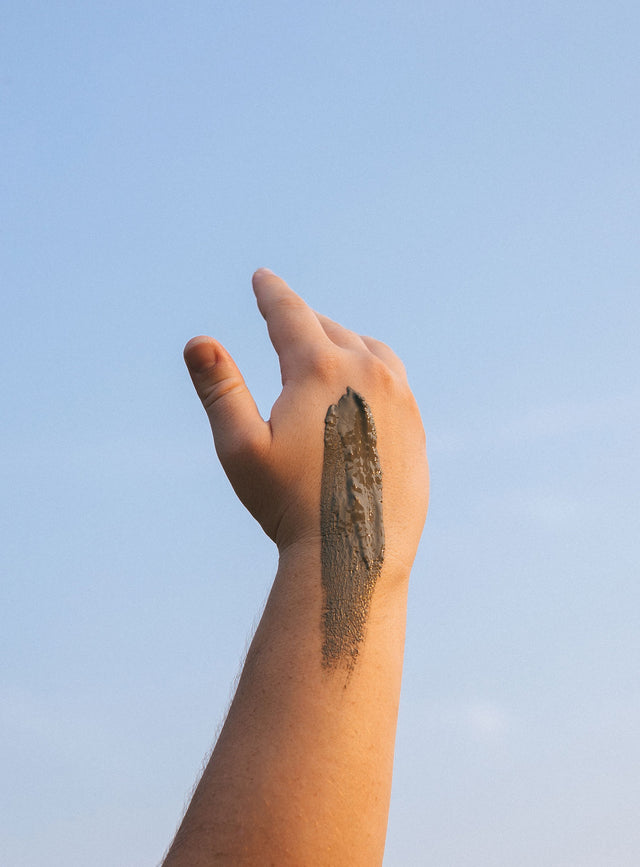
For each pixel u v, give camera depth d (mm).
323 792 493
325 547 563
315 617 542
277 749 500
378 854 502
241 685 529
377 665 535
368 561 561
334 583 552
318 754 501
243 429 581
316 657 529
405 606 571
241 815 484
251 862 476
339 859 487
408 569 579
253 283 656
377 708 524
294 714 511
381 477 589
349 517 570
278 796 489
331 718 512
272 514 584
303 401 596
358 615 546
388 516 582
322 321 660
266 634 541
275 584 562
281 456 580
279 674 524
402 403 618
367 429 596
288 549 571
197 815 488
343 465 582
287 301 637
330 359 611
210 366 594
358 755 508
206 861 475
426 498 607
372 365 619
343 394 602
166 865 479
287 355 617
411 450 610
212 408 593
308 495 576
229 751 502
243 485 585
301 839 482
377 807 505
